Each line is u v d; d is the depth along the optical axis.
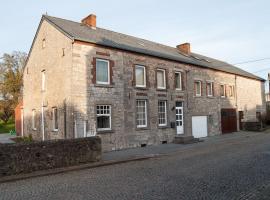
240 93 33.16
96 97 17.58
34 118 22.75
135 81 20.08
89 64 17.44
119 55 19.12
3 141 23.39
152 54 21.11
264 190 7.70
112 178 9.94
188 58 26.86
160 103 22.16
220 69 29.19
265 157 13.12
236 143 20.16
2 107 46.78
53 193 8.12
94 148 13.51
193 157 14.20
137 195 7.55
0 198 7.79
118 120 18.62
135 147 19.44
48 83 19.86
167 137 22.00
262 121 35.12
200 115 26.03
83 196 7.66
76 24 21.48
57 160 12.07
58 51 18.50
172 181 9.05
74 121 16.48
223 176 9.52
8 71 46.78
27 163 11.13
